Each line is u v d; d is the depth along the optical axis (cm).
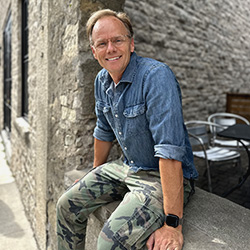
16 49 436
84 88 176
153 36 438
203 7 557
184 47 512
